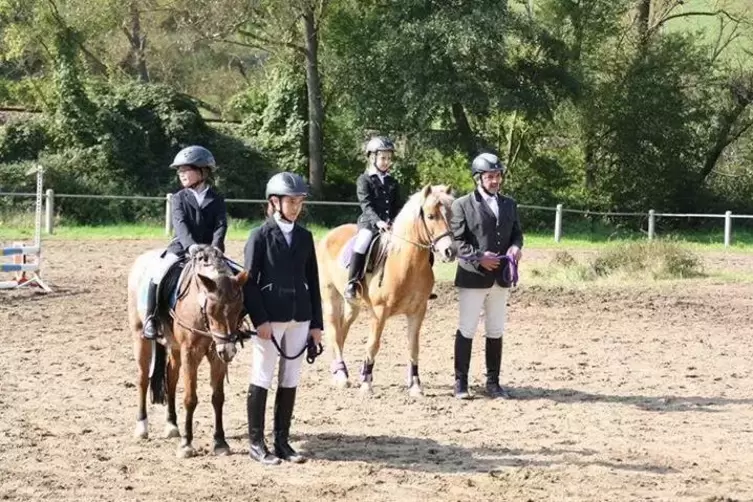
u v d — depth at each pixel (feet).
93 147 120.37
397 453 28.94
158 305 28.53
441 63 117.80
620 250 73.92
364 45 123.65
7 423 31.45
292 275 27.81
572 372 41.45
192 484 25.53
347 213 126.82
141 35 153.38
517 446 29.86
